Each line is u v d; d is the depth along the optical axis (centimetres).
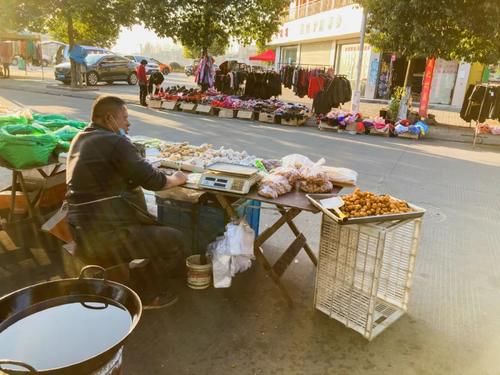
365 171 713
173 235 275
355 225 258
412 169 754
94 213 259
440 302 317
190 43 1530
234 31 1553
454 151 979
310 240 423
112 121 266
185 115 1283
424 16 1091
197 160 350
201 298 307
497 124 1473
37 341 170
